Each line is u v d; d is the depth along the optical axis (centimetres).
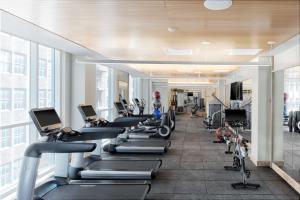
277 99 611
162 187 471
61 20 371
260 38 461
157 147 726
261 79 614
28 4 307
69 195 383
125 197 374
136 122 638
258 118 616
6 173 468
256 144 624
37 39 489
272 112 607
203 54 657
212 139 984
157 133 977
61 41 507
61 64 621
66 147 321
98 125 567
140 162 573
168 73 1241
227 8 312
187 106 2453
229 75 1257
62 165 488
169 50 619
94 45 552
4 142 460
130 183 438
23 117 503
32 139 519
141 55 691
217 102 1245
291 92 655
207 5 302
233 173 555
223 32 426
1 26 401
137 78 1472
